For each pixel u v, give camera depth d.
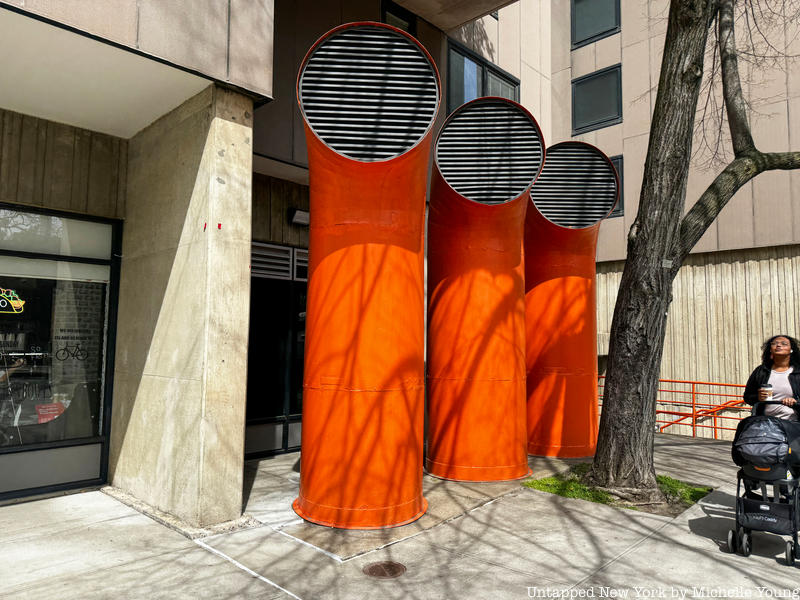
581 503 6.03
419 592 3.86
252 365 8.23
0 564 4.28
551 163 8.91
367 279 5.29
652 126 6.36
